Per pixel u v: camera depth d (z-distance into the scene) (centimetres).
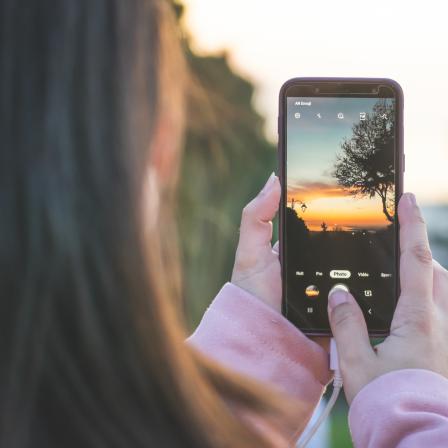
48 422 52
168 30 58
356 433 87
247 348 100
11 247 50
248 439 59
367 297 112
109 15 54
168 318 54
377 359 95
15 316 50
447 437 79
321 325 111
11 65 52
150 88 55
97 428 52
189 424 54
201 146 217
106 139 52
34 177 50
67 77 52
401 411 84
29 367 50
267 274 110
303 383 101
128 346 52
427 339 95
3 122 51
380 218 113
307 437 102
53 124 51
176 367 54
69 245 50
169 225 59
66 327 51
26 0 52
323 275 112
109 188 52
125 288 52
